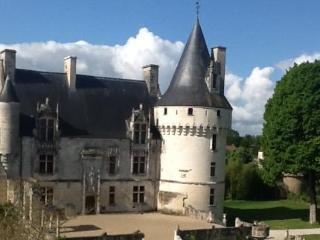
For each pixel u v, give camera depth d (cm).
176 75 5222
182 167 5003
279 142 5131
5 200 4309
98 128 4934
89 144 4850
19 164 4525
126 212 5025
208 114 4994
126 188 5034
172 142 5062
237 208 6531
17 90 4734
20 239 2733
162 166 5147
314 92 5016
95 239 3528
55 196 4700
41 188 4581
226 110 5131
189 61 5172
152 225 4378
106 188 4941
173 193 5038
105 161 4934
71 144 4769
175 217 4866
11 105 4403
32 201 3812
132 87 5391
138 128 5078
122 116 5128
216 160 5091
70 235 3775
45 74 5006
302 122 5025
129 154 5044
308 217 5691
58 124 4725
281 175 5322
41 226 2980
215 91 5116
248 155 9894
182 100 4984
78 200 4809
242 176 7688
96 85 5200
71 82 5028
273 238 4306
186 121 4969
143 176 5106
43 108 4638
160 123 5153
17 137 4484
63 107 4878
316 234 4609
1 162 4416
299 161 4984
